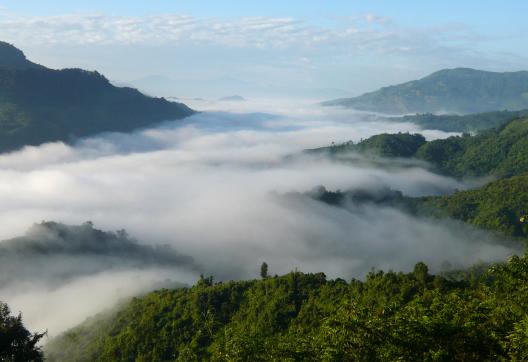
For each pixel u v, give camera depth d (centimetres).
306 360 4425
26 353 4844
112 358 10612
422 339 4041
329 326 4462
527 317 3706
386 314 5038
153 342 10550
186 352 8969
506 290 5081
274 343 4966
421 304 5062
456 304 4912
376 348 4138
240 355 4797
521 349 3731
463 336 4062
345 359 4203
